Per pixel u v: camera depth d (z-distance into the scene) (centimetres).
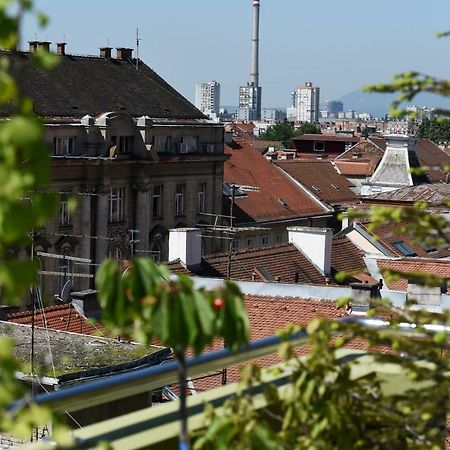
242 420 1041
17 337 4656
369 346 1347
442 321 1255
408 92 1225
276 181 16900
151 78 15262
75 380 4012
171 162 14175
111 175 13162
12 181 725
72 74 13975
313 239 8400
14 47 727
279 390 1373
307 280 8094
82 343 4597
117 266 919
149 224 13975
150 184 13888
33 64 775
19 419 799
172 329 909
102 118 13138
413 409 1188
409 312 1262
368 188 15862
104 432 1188
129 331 922
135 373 1181
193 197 14788
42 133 737
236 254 7919
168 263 7394
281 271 8000
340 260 8725
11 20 718
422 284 1302
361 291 5356
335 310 5306
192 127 14688
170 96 15125
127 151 13625
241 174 16588
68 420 3231
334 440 1153
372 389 1379
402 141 15862
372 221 1311
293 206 16525
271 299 5438
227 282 956
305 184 17250
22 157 734
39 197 748
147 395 3569
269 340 1338
